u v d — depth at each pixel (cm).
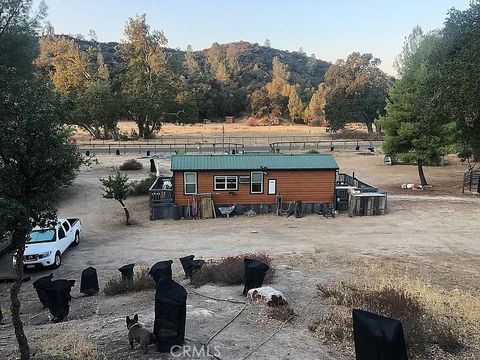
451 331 1009
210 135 9056
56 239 1911
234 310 1127
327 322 1048
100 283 1622
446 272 1628
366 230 2408
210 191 2816
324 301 1223
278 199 2833
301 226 2528
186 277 1550
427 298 1225
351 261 1753
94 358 829
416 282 1395
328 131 9844
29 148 781
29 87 823
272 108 14262
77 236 2250
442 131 3322
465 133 2309
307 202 2873
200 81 14712
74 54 9200
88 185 3803
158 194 2825
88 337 949
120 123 11912
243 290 1305
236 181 2823
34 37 3077
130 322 889
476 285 1466
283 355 863
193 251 2066
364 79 8744
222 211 2806
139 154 5625
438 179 3962
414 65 3594
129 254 2059
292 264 1698
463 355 909
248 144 6844
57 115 809
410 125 3356
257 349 885
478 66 1500
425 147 3400
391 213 2802
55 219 858
